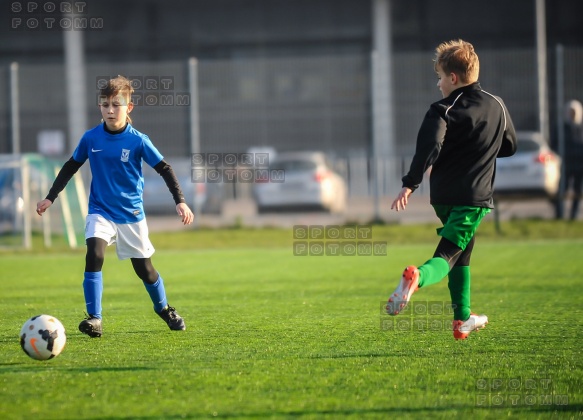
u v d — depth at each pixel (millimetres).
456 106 18938
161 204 67938
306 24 132000
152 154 22297
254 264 47250
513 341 22297
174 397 16516
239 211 71125
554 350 21062
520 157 65375
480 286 35000
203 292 34625
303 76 107188
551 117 69250
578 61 66312
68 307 30531
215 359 20109
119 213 22422
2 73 74312
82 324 22062
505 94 72812
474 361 19781
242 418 15109
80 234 64625
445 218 19594
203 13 133375
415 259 48406
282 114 93438
